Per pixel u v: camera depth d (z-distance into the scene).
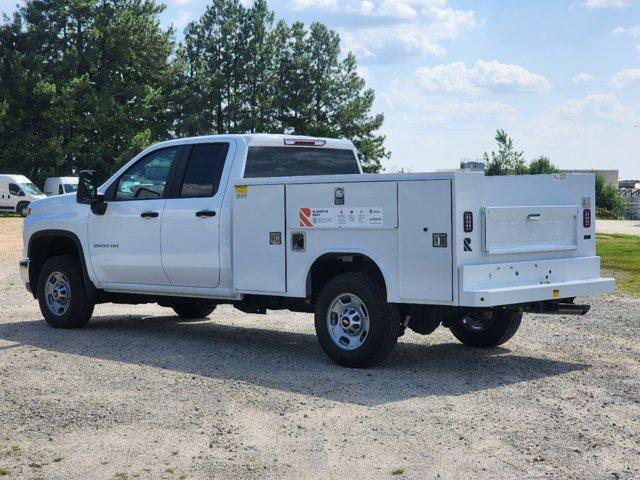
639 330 10.45
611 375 7.96
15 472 5.36
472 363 8.60
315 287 8.91
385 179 8.02
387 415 6.57
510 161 37.28
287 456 5.62
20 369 8.34
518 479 5.12
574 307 8.47
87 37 58.66
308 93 67.19
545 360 8.73
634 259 18.98
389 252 8.03
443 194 7.70
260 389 7.45
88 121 57.53
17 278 17.73
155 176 10.15
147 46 62.34
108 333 10.67
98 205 10.51
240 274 9.21
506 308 8.30
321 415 6.60
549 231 8.54
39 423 6.41
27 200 47.19
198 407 6.84
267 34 67.38
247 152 9.48
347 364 8.38
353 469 5.35
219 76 65.00
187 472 5.32
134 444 5.90
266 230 8.95
